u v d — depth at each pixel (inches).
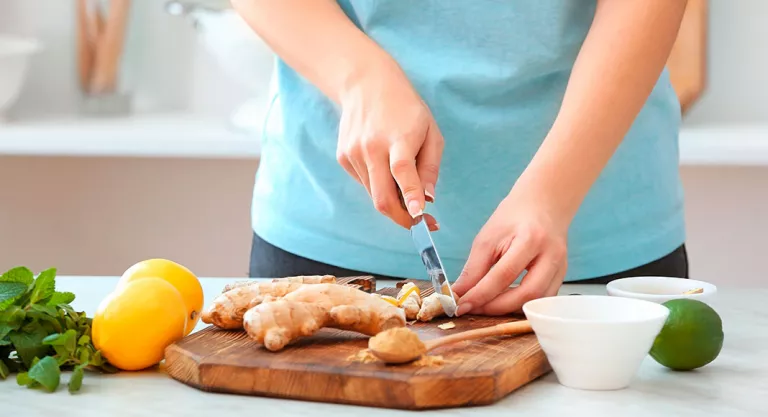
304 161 68.0
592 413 45.9
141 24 115.6
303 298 50.1
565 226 56.4
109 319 49.9
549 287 55.2
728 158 91.1
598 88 58.2
